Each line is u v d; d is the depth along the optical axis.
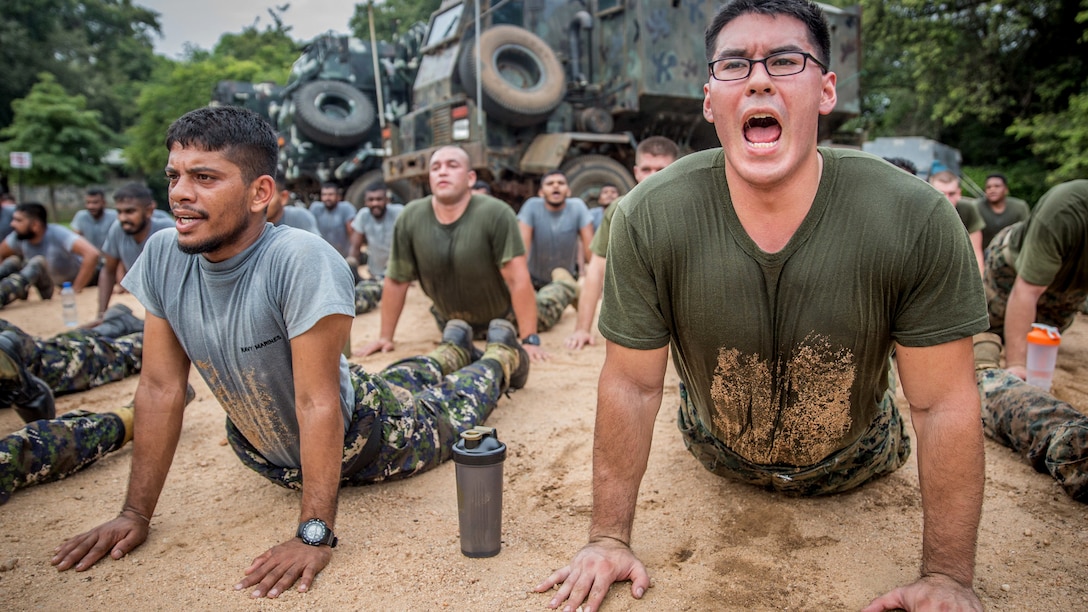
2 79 37.62
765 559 2.42
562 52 11.67
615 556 2.22
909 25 18.59
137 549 2.54
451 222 5.07
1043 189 17.45
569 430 3.68
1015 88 18.61
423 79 11.59
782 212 2.02
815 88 1.94
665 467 3.18
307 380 2.37
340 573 2.35
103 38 57.62
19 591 2.27
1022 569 2.33
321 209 10.55
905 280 1.99
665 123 12.06
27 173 31.30
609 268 2.21
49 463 3.03
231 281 2.38
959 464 1.99
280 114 15.65
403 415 2.96
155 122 37.72
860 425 2.43
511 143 10.80
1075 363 4.88
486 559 2.43
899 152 13.11
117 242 6.59
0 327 4.18
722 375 2.30
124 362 4.81
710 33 2.04
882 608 2.02
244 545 2.56
